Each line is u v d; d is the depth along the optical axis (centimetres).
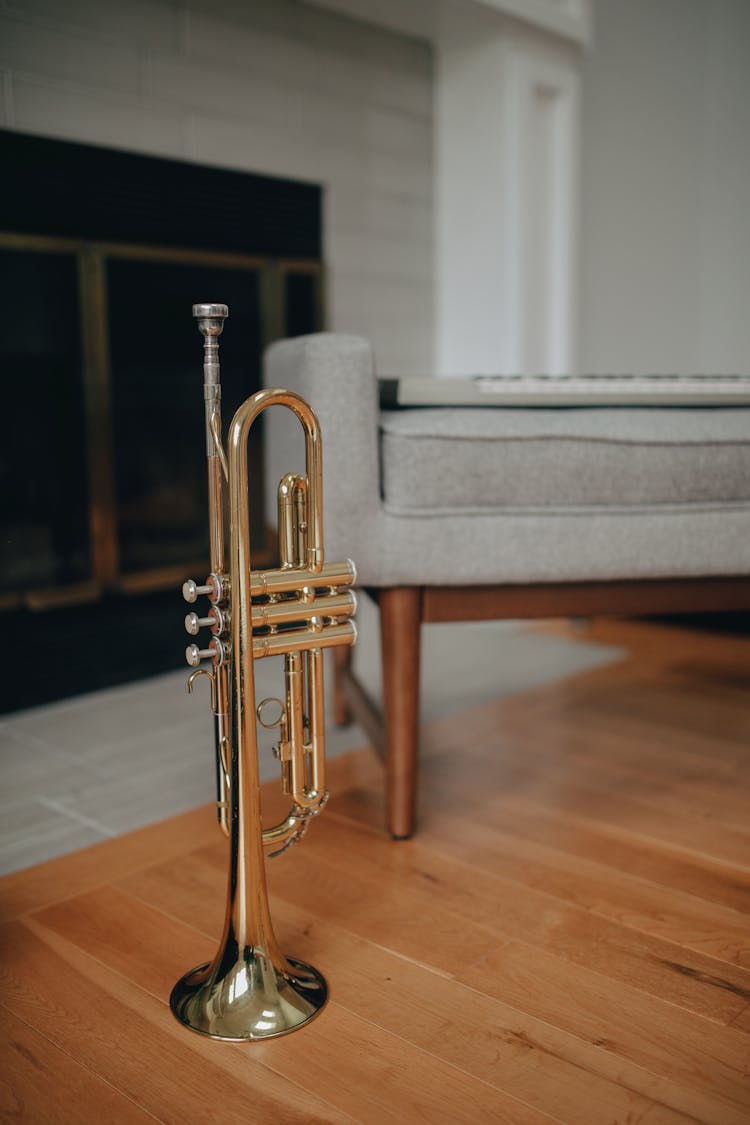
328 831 143
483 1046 95
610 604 146
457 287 313
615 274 351
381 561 133
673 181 371
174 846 141
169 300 243
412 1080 90
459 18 280
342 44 278
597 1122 84
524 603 143
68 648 223
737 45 369
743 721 188
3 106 210
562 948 111
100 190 226
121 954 112
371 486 133
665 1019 98
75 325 225
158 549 247
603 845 137
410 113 301
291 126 268
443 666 232
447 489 135
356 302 293
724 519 145
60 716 207
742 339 384
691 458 143
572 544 139
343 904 122
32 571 222
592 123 333
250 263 258
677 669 225
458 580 136
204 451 255
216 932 117
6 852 140
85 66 223
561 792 156
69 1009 102
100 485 229
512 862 132
